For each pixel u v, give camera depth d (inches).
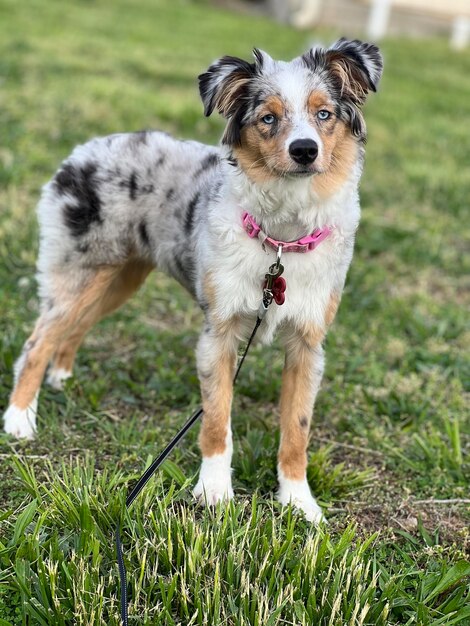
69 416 58.1
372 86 50.8
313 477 53.6
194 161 56.2
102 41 167.0
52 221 57.7
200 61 161.5
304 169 47.8
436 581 46.1
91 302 58.4
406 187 105.7
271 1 266.1
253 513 47.5
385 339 71.3
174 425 57.6
